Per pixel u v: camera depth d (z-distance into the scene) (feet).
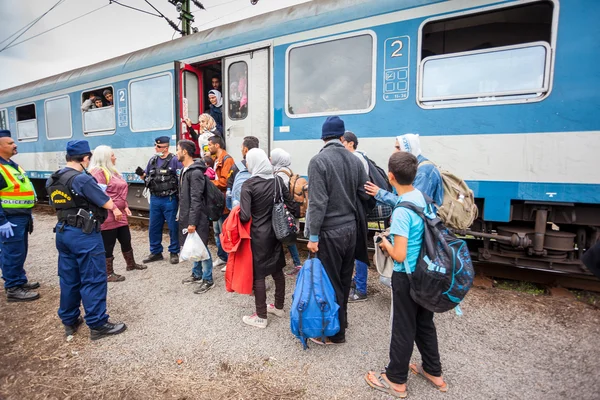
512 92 11.17
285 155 10.91
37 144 28.55
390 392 7.15
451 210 9.89
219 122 18.62
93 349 9.05
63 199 9.07
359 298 11.49
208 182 12.23
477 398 7.01
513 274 13.02
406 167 6.70
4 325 10.42
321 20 14.17
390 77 12.91
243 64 16.61
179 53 18.65
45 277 14.20
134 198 22.59
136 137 21.02
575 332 9.23
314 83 14.56
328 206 8.21
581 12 10.21
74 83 24.48
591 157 10.29
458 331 9.47
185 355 8.70
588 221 11.18
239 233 9.36
